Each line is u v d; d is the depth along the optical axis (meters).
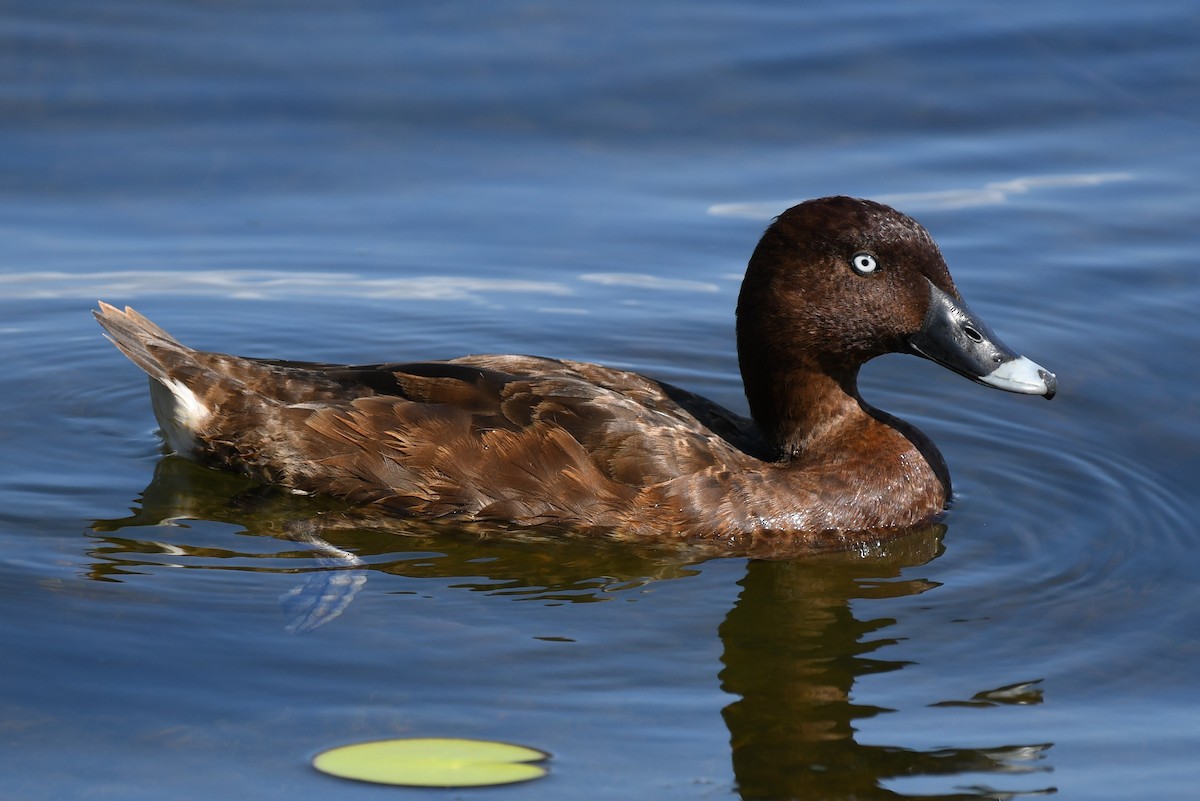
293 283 15.16
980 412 13.15
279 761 8.20
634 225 15.95
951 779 8.24
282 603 9.83
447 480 10.87
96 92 17.44
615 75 17.95
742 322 11.62
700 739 8.53
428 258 15.56
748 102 17.62
